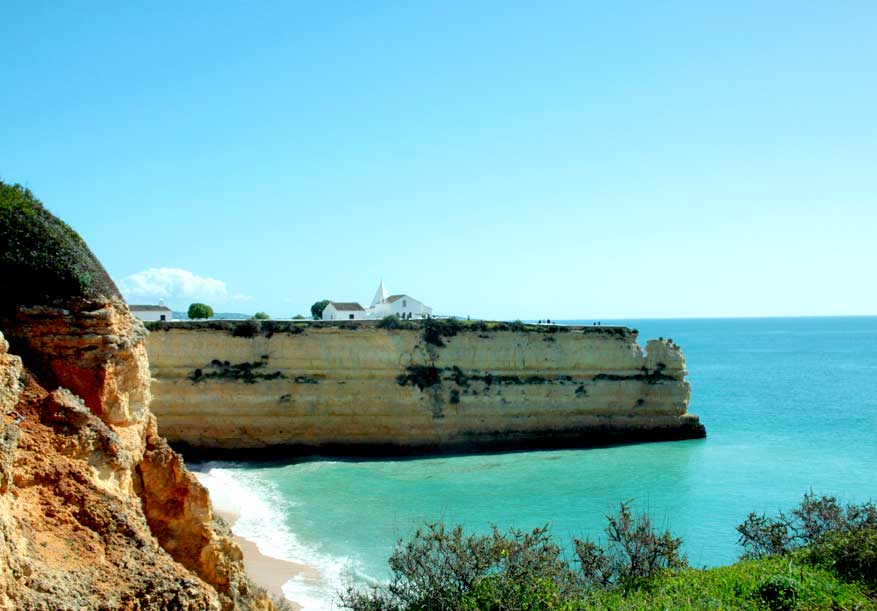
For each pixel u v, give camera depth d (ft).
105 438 40.34
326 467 168.76
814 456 184.34
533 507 133.39
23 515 32.91
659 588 64.23
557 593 58.39
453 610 56.95
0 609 27.07
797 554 73.26
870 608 56.34
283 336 184.75
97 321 46.52
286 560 100.94
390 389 187.32
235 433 178.09
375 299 357.41
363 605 62.54
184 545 47.93
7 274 45.78
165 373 177.27
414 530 116.06
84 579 31.86
